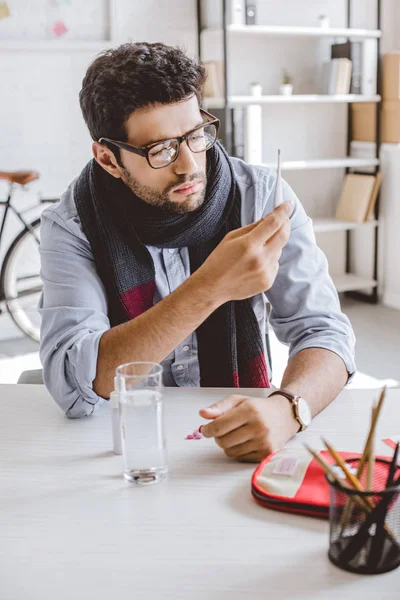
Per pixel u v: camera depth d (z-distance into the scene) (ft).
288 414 3.42
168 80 3.82
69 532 2.73
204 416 3.30
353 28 13.70
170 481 3.13
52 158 12.38
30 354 11.91
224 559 2.51
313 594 2.29
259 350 4.92
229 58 12.92
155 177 4.04
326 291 4.68
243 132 12.05
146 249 4.61
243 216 4.83
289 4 13.19
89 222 4.49
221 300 3.66
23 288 12.33
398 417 3.71
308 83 13.58
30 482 3.16
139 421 3.08
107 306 4.58
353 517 2.37
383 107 13.35
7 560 2.55
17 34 11.67
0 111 11.92
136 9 12.21
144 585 2.37
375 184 13.42
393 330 12.48
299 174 14.14
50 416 3.95
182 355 4.83
